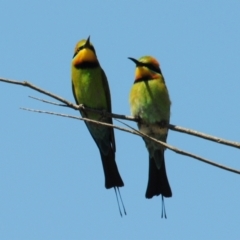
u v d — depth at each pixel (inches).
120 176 444.8
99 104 448.8
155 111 419.5
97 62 449.4
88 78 443.8
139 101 420.8
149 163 424.2
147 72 426.0
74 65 449.4
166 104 422.0
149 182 420.5
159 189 417.7
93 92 445.4
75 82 450.3
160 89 420.2
